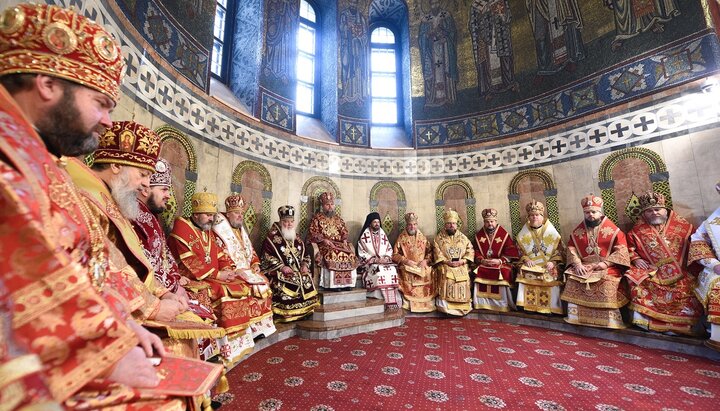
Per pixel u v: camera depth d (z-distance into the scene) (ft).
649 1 16.11
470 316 17.85
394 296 17.08
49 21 2.78
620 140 16.33
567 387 8.27
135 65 9.84
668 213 13.89
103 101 3.17
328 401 7.40
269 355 10.84
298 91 22.26
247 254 12.03
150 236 6.91
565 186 18.06
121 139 5.25
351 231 20.45
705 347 11.09
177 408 2.97
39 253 1.97
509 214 19.75
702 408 7.18
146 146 5.47
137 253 4.81
